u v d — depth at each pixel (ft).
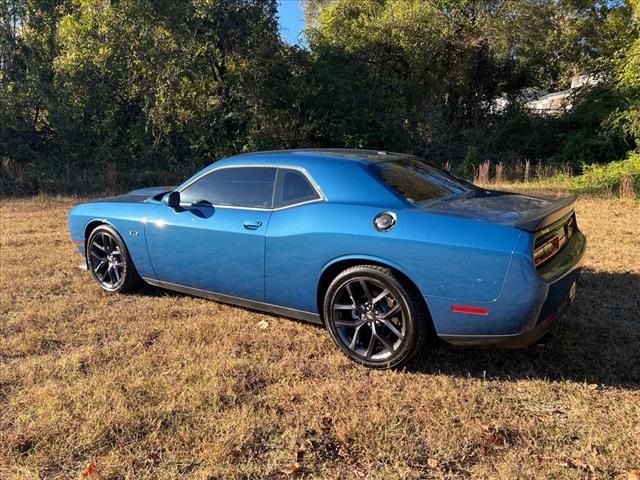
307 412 10.18
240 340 13.41
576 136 57.11
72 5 53.42
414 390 10.91
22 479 8.48
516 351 12.59
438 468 8.59
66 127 51.98
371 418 9.82
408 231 11.16
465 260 10.57
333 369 11.93
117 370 11.89
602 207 32.63
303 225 12.50
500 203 12.44
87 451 9.18
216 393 10.77
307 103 59.31
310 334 13.76
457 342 11.19
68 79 52.24
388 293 11.50
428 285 10.94
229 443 9.20
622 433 9.28
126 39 50.37
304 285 12.74
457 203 12.39
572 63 64.69
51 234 27.48
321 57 62.44
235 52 53.67
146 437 9.43
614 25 60.23
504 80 67.46
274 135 57.82
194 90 53.93
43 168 50.24
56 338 13.79
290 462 8.82
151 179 52.21
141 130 54.54
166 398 10.68
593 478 8.22
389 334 11.89
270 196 13.53
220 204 14.44
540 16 59.21
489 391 10.86
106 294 17.37
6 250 23.58
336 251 11.96
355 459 8.87
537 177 51.62
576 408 10.11
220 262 14.17
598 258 20.21
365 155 14.10
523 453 8.86
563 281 11.09
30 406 10.51
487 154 61.87
